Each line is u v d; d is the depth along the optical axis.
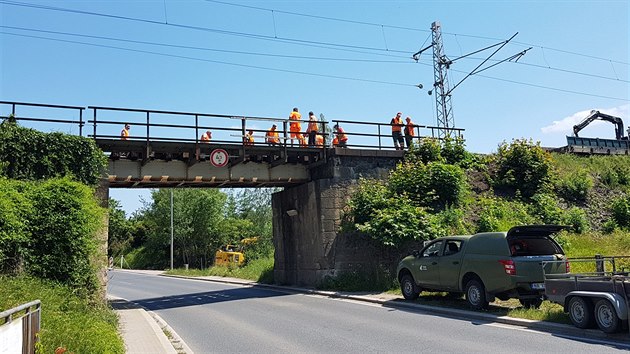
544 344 8.46
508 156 24.75
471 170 24.36
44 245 12.86
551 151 31.70
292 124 22.47
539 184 24.08
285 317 13.16
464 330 10.09
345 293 17.73
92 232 14.24
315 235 20.95
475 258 12.21
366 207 19.94
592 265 16.14
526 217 21.30
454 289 12.91
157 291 25.62
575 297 9.39
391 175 21.77
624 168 28.11
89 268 13.66
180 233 55.94
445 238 13.65
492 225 19.53
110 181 18.62
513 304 12.57
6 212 11.91
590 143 35.12
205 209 56.97
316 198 21.00
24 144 15.14
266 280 25.70
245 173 21.08
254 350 9.12
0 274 11.57
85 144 16.05
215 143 18.94
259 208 57.62
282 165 21.97
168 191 57.88
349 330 10.73
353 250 20.36
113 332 9.62
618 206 23.17
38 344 6.75
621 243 19.81
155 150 18.42
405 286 14.78
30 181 14.56
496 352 8.05
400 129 23.69
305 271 21.72
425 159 23.05
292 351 8.86
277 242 24.58
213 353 9.03
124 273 48.47
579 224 21.67
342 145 22.41
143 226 70.75
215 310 15.70
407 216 18.48
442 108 33.81
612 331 8.54
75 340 7.49
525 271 11.26
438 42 34.75
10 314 5.67
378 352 8.45
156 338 10.67
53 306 10.21
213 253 57.62
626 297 8.49
